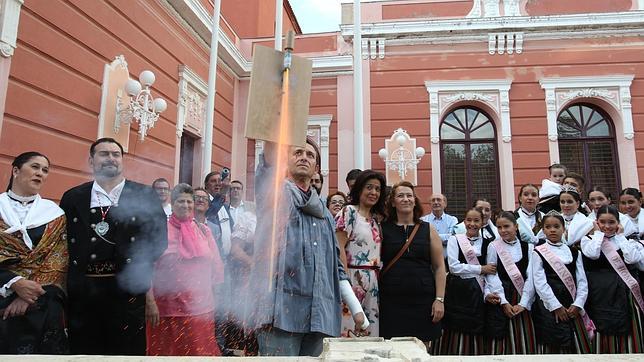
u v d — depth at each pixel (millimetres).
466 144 10297
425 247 3143
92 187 2773
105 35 6250
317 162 2469
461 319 3646
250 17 12367
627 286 3461
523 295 3641
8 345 2424
